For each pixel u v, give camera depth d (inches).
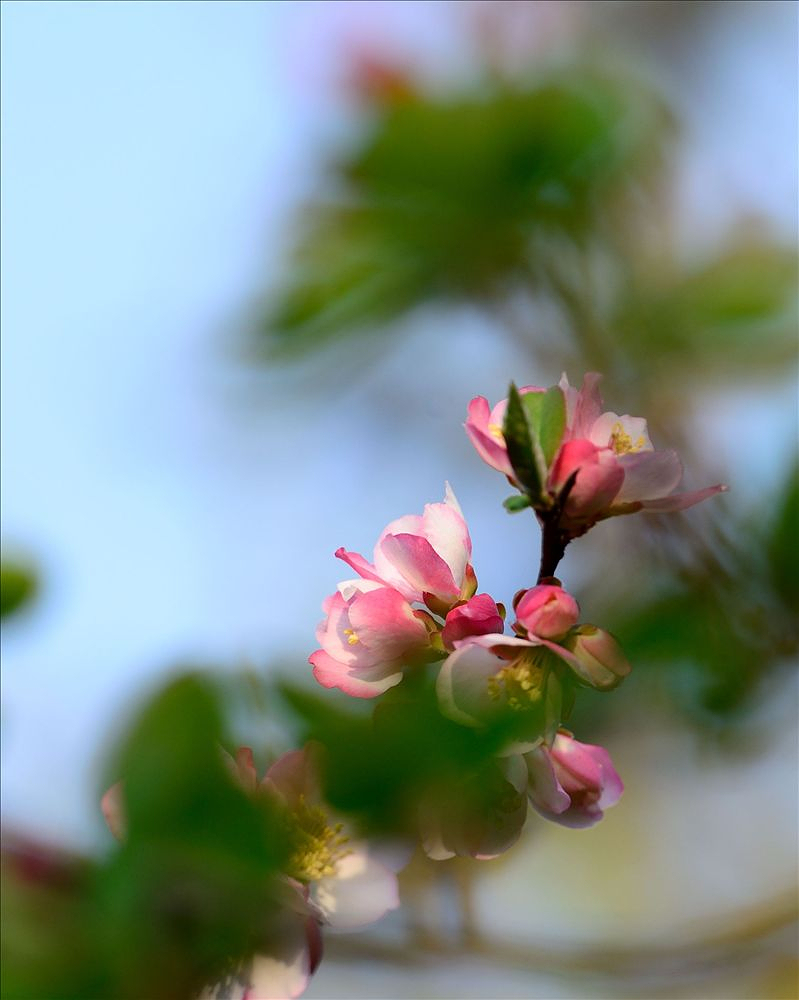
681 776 39.2
